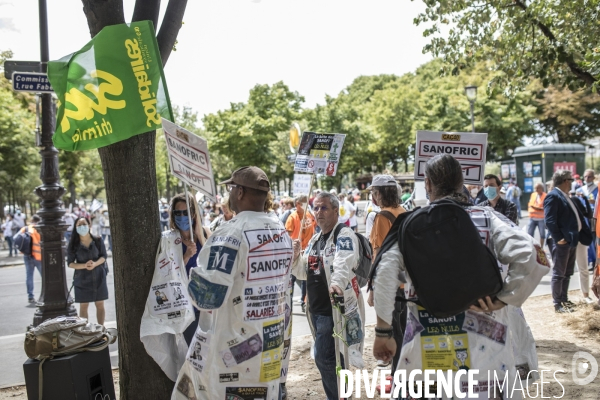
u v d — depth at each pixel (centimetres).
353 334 398
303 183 1093
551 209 727
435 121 4134
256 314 295
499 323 254
